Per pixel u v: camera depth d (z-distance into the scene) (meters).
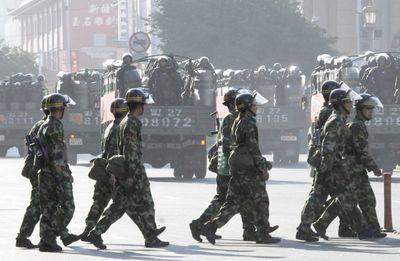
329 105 31.16
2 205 45.84
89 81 91.50
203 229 30.16
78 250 28.94
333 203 30.80
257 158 29.38
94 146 91.19
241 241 31.05
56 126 28.27
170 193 53.22
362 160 31.16
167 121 68.00
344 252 28.06
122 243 30.80
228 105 30.77
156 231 29.36
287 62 155.25
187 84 70.00
